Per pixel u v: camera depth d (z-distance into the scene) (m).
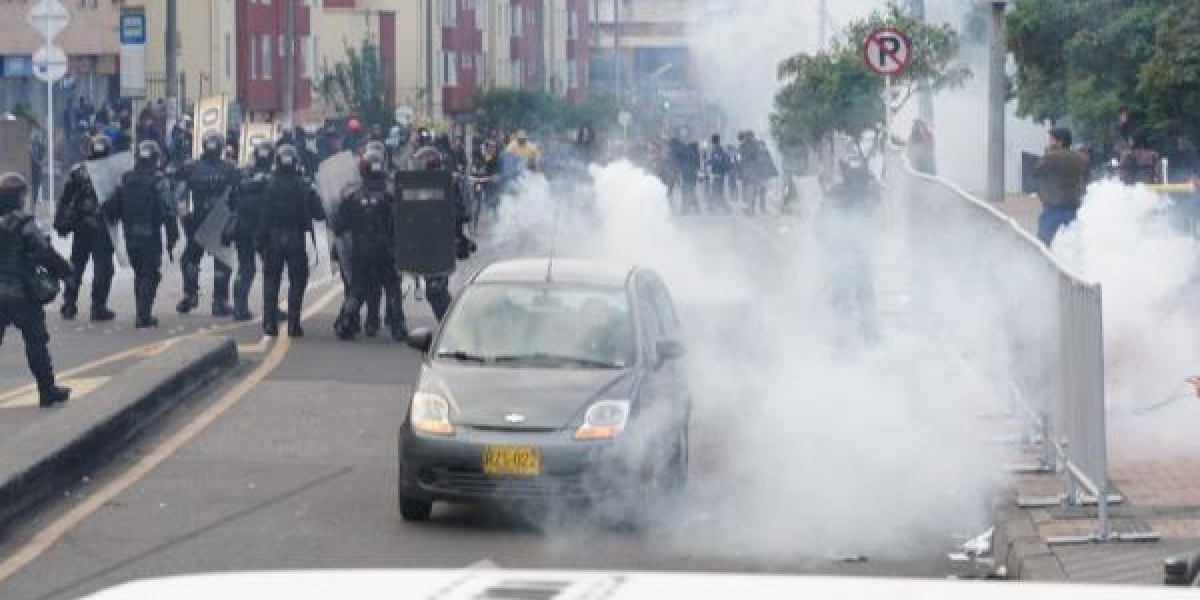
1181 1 39.47
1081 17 41.06
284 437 22.45
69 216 34.03
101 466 20.59
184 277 35.38
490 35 133.62
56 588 15.43
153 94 86.44
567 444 17.39
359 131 63.12
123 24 53.91
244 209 33.88
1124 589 4.27
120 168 33.50
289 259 31.56
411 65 116.12
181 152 53.56
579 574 4.48
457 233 31.92
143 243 33.12
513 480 17.41
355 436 22.59
